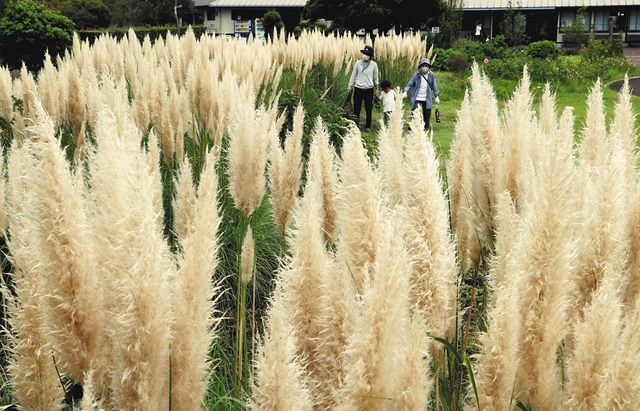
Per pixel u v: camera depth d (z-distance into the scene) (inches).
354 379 74.5
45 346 87.4
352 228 85.0
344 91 738.8
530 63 928.9
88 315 84.3
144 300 74.4
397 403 76.7
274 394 71.6
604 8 2101.4
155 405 78.3
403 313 75.7
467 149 140.6
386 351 74.4
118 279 74.6
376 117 717.9
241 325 141.5
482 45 1211.9
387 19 1541.6
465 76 949.2
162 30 1782.7
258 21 1784.0
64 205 81.8
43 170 80.9
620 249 96.7
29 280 89.4
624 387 73.6
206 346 82.4
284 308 86.2
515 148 136.2
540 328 85.1
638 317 75.7
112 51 528.4
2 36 780.0
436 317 93.7
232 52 474.3
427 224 92.7
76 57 481.1
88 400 75.9
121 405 77.7
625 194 104.7
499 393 82.4
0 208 148.9
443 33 1627.7
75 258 82.4
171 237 241.4
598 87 148.6
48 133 81.7
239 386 130.3
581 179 105.0
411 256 91.7
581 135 150.3
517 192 136.6
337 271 83.9
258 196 177.2
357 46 857.5
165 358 78.1
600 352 78.5
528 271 85.7
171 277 84.4
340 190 87.7
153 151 156.8
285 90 527.2
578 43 1729.8
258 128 172.2
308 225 86.6
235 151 173.6
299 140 169.3
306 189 90.4
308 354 86.1
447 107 748.6
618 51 1327.5
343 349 82.3
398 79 839.7
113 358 82.4
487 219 136.7
